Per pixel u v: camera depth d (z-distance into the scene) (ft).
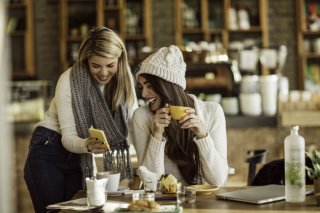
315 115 17.24
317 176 7.07
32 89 20.47
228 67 18.75
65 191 10.30
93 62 9.58
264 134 17.40
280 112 17.51
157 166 8.95
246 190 7.97
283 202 7.31
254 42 26.86
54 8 26.91
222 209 6.97
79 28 26.37
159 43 27.22
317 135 17.43
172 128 9.02
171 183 7.95
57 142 10.20
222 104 17.88
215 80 18.80
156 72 8.89
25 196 17.87
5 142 4.03
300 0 26.89
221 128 9.40
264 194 7.63
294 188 7.27
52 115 10.30
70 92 9.86
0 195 3.96
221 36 26.71
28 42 25.88
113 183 8.31
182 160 9.13
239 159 17.29
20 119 20.30
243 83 17.87
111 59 9.54
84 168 9.98
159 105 9.20
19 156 17.94
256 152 13.37
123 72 9.99
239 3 27.02
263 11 26.50
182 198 7.41
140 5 26.78
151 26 27.20
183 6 26.78
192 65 18.78
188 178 9.23
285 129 17.42
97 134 8.27
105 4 26.23
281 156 17.21
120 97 10.06
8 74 4.23
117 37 9.67
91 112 10.01
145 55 17.42
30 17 25.88
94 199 7.22
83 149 9.15
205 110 9.43
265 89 17.62
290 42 27.48
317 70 27.07
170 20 27.37
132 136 9.89
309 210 6.81
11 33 25.76
